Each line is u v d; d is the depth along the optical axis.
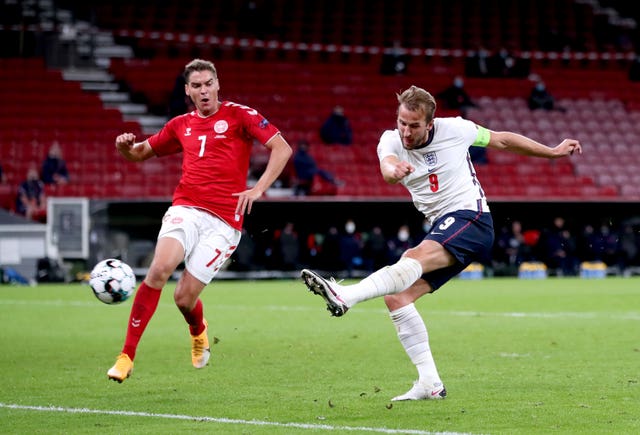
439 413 25.44
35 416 25.44
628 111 138.12
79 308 64.12
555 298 73.25
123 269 29.81
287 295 77.81
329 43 139.25
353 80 131.62
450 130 27.92
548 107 133.25
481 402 27.20
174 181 108.88
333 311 25.14
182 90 108.44
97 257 97.19
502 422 24.11
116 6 136.75
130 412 26.00
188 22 135.38
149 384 31.41
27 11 130.25
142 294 27.92
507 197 114.56
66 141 114.00
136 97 124.38
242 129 30.08
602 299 72.00
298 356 38.88
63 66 129.75
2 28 125.50
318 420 24.55
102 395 29.14
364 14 144.25
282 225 103.81
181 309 29.83
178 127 30.72
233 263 102.56
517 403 27.02
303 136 120.00
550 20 152.50
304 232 104.62
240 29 134.62
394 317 27.80
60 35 130.00
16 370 35.00
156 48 131.88
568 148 28.52
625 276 111.44
